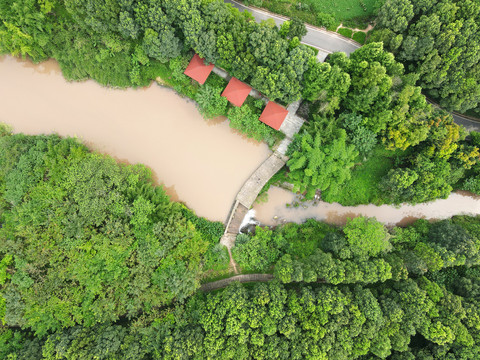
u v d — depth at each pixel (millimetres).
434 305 40781
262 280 48125
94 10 40562
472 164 44688
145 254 42000
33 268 40438
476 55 39250
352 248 42938
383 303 41156
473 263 43062
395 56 43469
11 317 39469
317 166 43062
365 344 38969
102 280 41625
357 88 41812
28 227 41250
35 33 43938
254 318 39406
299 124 48000
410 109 41938
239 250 46688
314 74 40875
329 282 42000
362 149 44844
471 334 39875
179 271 42594
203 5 39719
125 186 43812
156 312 42188
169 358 38625
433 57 40531
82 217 42219
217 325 39500
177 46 43562
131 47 46250
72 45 46062
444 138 42312
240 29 40750
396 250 46250
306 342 38750
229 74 47656
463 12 39688
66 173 42531
